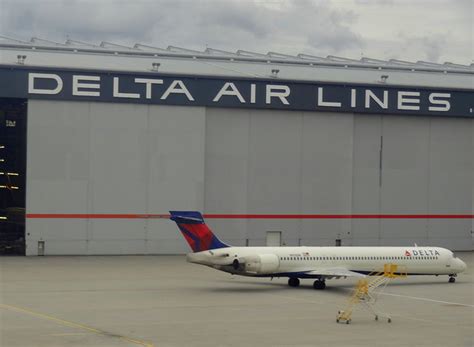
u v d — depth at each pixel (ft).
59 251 243.19
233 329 130.31
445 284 200.03
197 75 251.19
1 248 253.65
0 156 261.44
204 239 177.78
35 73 239.71
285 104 258.37
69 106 242.58
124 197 247.09
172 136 249.96
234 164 256.32
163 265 225.76
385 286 194.39
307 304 159.74
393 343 121.29
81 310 147.43
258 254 179.73
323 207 263.90
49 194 241.76
